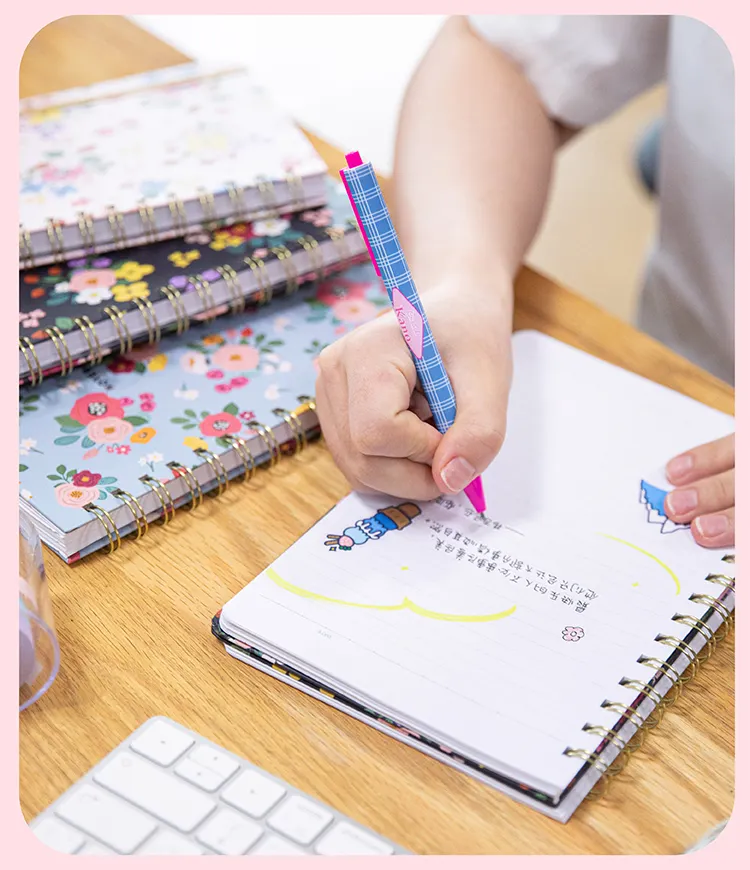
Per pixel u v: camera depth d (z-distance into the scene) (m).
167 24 2.53
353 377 0.67
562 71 1.00
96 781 0.56
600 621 0.63
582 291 2.06
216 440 0.76
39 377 0.80
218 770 0.57
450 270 0.80
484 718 0.57
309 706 0.61
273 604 0.63
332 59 2.53
